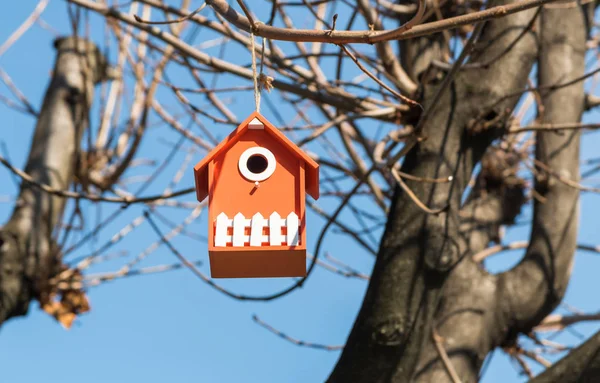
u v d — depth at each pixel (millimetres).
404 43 6551
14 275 6844
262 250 3854
